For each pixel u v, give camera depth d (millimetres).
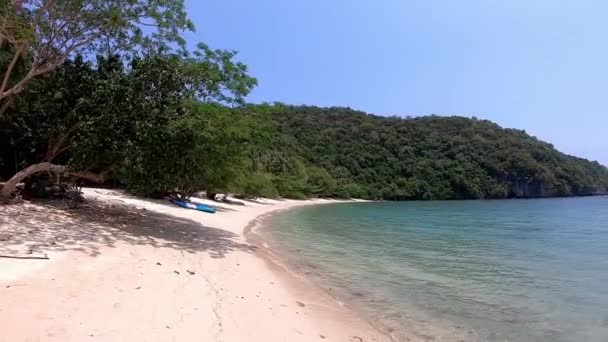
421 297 11258
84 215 16266
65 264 9141
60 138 17094
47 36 14719
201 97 16047
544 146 119625
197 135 14836
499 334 8594
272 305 9133
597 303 11086
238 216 31734
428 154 112875
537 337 8469
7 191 15109
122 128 15016
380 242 22719
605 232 30859
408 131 120000
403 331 8547
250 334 7117
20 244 10250
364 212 52594
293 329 7785
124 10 14961
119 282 8562
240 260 13602
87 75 17234
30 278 7879
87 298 7336
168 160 15398
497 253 20062
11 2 13688
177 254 12508
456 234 28656
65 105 17234
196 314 7535
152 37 16078
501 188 106438
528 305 10828
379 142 116312
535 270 15742
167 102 15297
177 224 19609
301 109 135375
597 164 143625
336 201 88312
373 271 14477
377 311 9789
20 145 17750
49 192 18844
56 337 5703
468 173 106625
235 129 15305
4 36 13422
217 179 31109
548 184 110875
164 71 15422
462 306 10562
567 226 36000
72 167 16781
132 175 16062
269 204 56375
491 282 13469
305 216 41188
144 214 20656
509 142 114062
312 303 9891
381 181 106438
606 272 15484
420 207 69625
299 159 93062
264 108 16766
